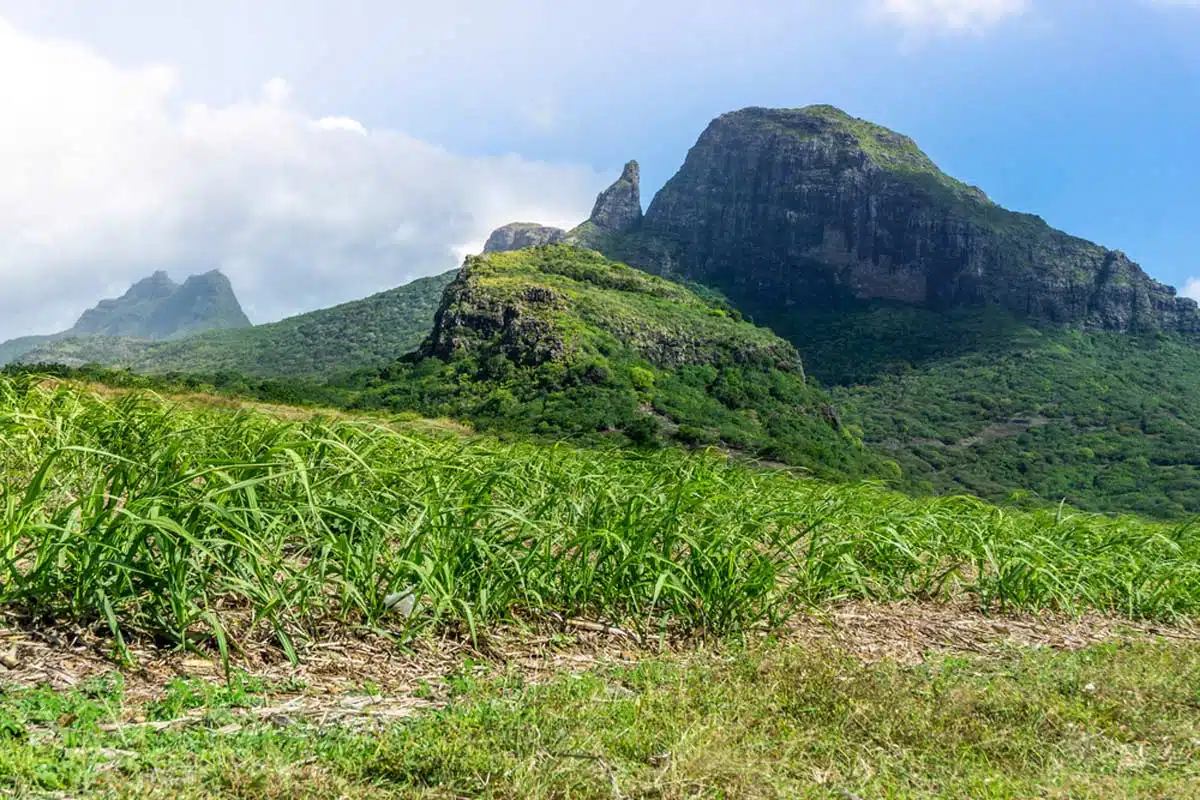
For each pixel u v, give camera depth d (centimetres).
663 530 614
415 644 493
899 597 770
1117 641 710
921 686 475
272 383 5972
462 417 7350
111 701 359
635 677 469
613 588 591
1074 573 841
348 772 309
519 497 674
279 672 432
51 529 416
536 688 428
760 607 622
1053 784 348
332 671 443
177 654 425
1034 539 851
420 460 651
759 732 378
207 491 477
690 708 404
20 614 422
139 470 474
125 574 430
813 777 346
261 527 496
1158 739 423
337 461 600
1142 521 1084
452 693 430
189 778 287
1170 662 575
